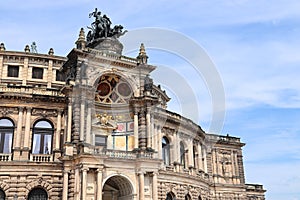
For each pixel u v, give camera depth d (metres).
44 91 60.75
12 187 53.72
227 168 86.38
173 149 65.12
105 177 53.00
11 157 55.88
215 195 81.19
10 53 68.69
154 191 55.06
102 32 62.72
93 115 58.19
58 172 55.75
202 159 76.25
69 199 52.81
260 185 91.62
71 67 61.12
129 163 55.28
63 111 60.34
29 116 58.53
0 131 57.41
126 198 56.09
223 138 87.88
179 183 64.44
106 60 58.78
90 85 56.94
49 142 58.91
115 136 59.19
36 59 70.44
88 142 55.28
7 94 57.69
